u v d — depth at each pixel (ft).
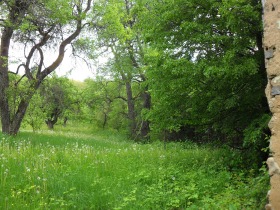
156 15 31.81
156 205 19.93
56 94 73.31
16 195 20.40
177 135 73.67
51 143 49.19
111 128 116.98
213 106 27.58
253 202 18.12
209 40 26.37
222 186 22.89
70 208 19.79
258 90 26.53
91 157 33.01
